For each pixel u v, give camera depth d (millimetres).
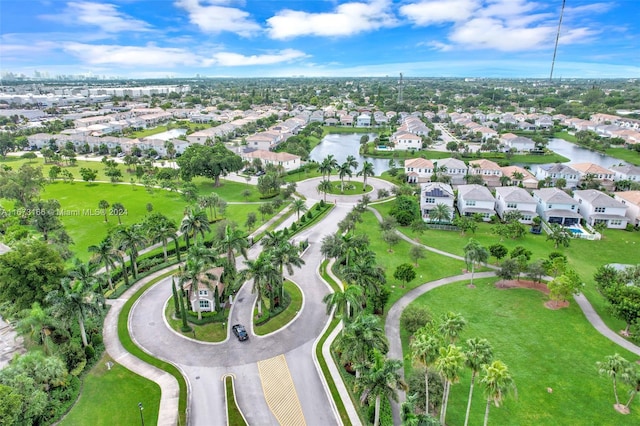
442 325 44250
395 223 94812
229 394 46656
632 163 175875
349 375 49750
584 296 68438
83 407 44719
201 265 58938
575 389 47594
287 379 49656
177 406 45062
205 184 142875
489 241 93250
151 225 84500
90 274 58531
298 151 177750
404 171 152250
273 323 60969
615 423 42750
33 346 52406
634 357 53031
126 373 50219
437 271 78125
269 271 59094
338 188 138125
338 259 71312
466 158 183500
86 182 143750
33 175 117312
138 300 67438
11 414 36875
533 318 62062
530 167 169750
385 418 42844
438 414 43562
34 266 58094
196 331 58875
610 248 89250
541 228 101938
